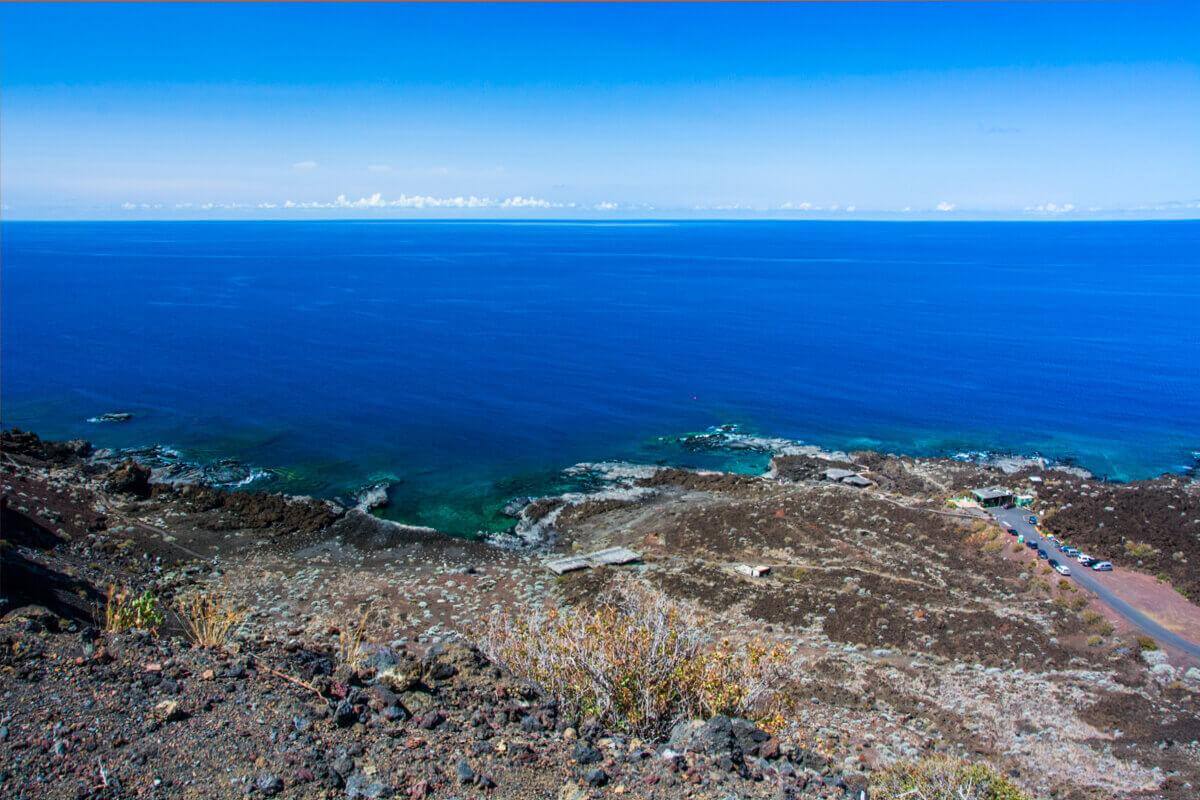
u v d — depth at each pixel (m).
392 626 40.94
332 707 10.78
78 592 26.72
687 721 13.05
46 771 8.30
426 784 9.06
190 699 10.31
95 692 10.16
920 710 32.59
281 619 41.09
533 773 9.89
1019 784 26.56
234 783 8.48
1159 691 35.56
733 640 38.53
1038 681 35.94
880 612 42.00
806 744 24.23
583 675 13.66
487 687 12.94
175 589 43.28
